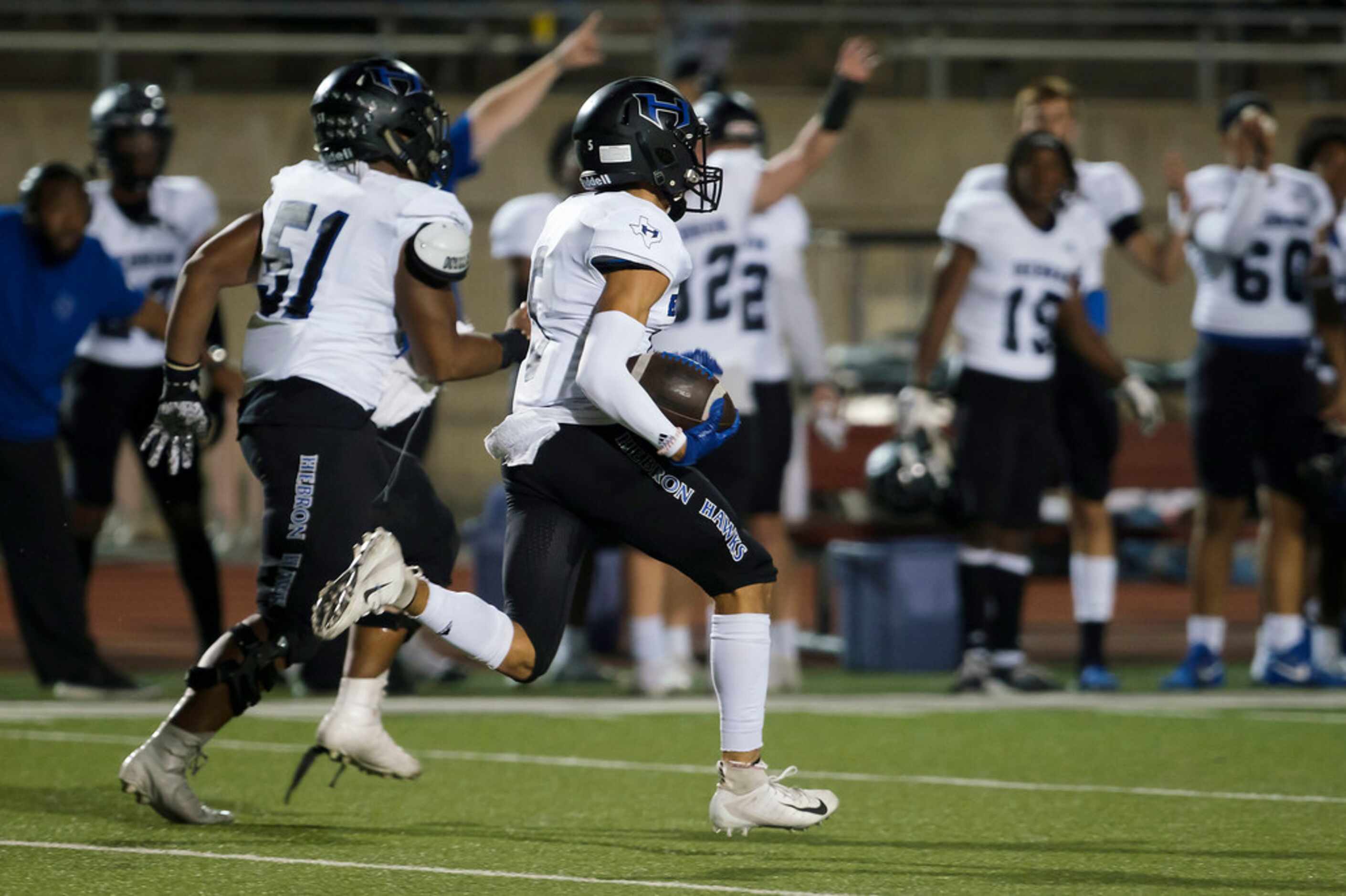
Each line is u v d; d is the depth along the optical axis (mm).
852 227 64125
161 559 52875
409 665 28641
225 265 15164
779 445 27188
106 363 26984
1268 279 27719
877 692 27766
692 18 64062
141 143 26750
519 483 14266
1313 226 28062
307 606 14906
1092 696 26875
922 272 65250
